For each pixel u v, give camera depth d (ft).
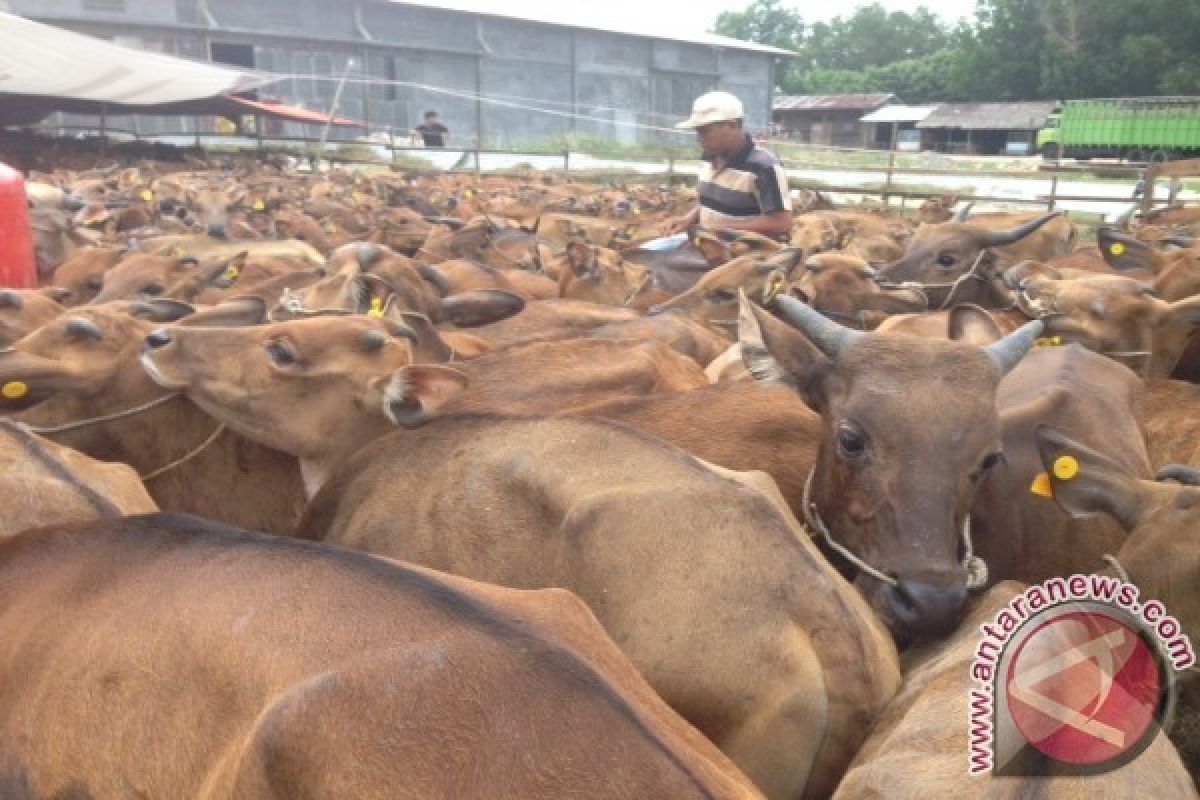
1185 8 246.47
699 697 11.89
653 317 27.50
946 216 66.69
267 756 8.52
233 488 18.88
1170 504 13.99
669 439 16.62
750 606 12.01
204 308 22.47
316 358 17.07
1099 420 17.63
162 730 9.71
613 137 179.52
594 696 8.55
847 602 12.15
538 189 87.35
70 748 10.32
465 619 9.27
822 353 15.14
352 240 49.32
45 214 42.47
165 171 105.40
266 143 143.13
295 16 147.95
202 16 141.28
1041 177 82.69
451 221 56.18
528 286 35.99
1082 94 257.14
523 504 13.97
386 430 17.60
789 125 274.98
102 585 11.30
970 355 14.67
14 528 13.94
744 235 37.17
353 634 9.32
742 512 12.62
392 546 14.90
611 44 176.65
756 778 11.77
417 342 21.18
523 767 8.18
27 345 18.45
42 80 100.17
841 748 11.77
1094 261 37.29
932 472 13.80
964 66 282.36
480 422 15.51
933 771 9.77
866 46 431.02
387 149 130.11
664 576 12.35
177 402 18.70
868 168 88.94
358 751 8.34
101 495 14.56
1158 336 25.61
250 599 10.09
